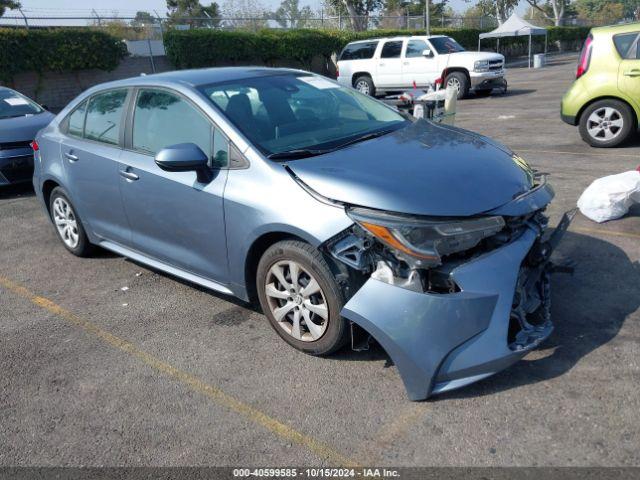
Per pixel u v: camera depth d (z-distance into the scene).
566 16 75.38
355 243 3.07
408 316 2.93
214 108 3.89
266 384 3.35
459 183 3.19
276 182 3.42
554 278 4.32
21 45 18.19
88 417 3.19
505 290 3.00
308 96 4.37
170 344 3.89
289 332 3.62
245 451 2.84
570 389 3.05
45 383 3.55
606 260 4.56
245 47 24.30
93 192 4.88
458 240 2.97
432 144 3.76
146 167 4.24
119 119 4.63
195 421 3.09
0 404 3.38
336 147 3.73
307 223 3.21
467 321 2.90
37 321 4.39
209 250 3.93
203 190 3.78
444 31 33.41
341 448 2.80
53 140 5.38
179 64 22.89
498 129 11.08
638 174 5.42
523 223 3.31
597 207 5.37
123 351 3.85
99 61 20.25
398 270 3.02
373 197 3.07
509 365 3.00
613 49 8.18
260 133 3.78
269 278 3.60
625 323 3.63
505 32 29.44
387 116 4.48
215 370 3.54
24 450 2.97
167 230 4.23
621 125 8.34
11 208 7.68
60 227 5.66
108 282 5.01
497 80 17.27
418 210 2.98
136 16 22.97
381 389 3.21
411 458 2.69
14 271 5.44
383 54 18.72
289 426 2.98
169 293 4.69
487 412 2.94
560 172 7.30
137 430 3.05
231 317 4.19
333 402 3.13
